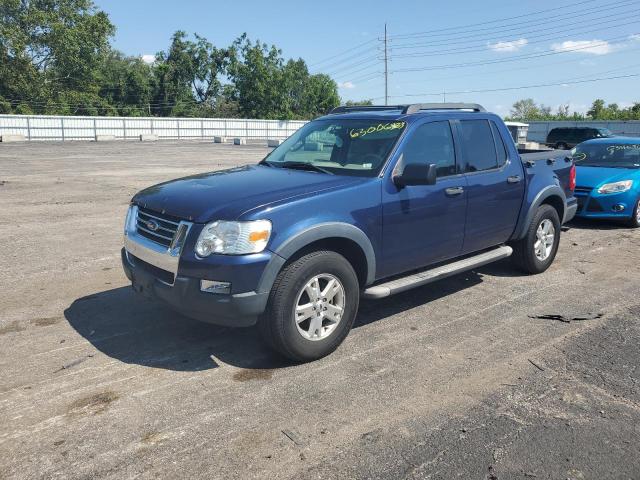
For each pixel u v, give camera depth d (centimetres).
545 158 649
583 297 583
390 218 455
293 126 7175
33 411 348
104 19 6500
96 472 290
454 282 634
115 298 565
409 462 301
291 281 393
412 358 432
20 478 284
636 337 476
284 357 416
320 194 416
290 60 9088
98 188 1456
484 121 570
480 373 407
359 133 504
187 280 384
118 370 406
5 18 5903
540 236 651
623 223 978
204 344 453
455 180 514
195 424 335
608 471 294
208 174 505
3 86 5922
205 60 7931
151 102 7838
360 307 548
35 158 2625
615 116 6944
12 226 929
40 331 478
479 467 297
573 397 372
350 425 337
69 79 6488
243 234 376
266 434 326
